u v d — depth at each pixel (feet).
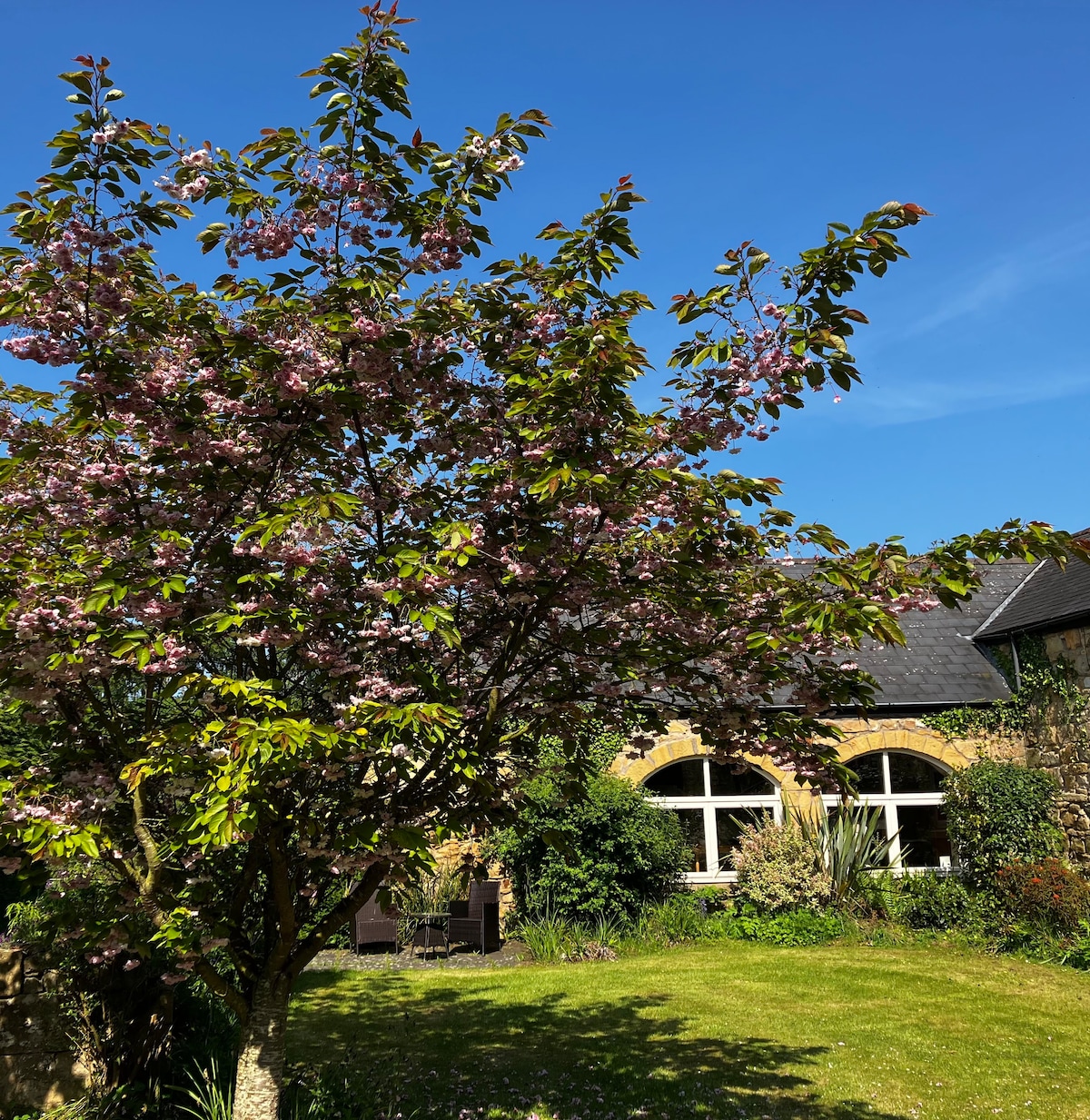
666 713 17.65
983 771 41.11
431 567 11.56
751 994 29.76
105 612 11.60
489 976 33.83
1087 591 39.86
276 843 13.76
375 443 14.33
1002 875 37.65
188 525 12.72
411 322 12.57
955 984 30.53
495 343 14.16
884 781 45.55
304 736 10.24
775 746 16.44
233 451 12.21
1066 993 29.19
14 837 12.17
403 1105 19.07
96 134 10.53
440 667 14.65
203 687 11.51
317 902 15.90
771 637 12.74
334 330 11.66
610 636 15.20
